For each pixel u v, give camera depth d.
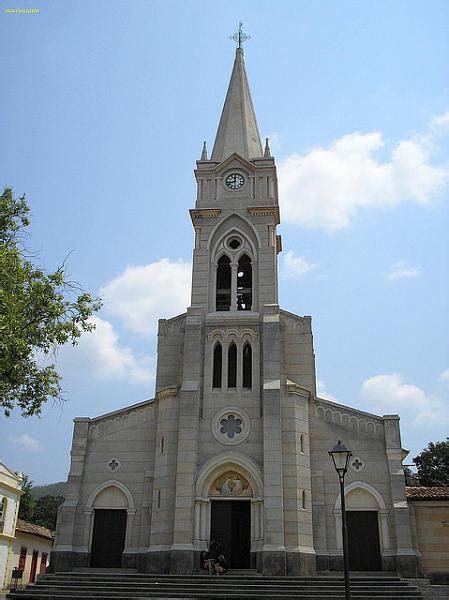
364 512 38.09
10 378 24.84
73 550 37.53
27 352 24.06
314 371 45.22
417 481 62.62
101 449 40.56
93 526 38.84
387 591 31.17
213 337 41.78
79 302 27.38
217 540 36.34
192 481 36.94
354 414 40.34
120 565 37.81
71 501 38.72
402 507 36.94
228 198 46.12
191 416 38.59
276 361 39.81
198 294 43.25
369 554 37.00
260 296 42.78
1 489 53.50
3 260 24.39
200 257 44.59
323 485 38.75
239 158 47.03
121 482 39.53
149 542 37.19
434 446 63.22
